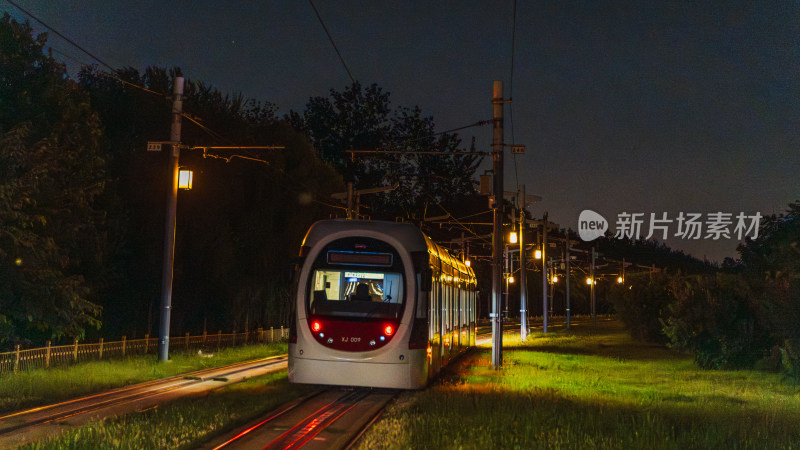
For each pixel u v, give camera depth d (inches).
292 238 1796.3
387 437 450.9
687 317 1032.2
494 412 547.5
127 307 1323.8
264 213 1718.8
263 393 666.2
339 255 658.8
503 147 1003.9
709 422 532.7
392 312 645.9
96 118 1002.1
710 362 1038.4
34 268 842.8
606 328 2770.7
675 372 986.7
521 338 1859.0
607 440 449.7
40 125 914.1
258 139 1830.7
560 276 4131.4
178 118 1023.6
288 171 1882.4
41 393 673.6
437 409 559.8
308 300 651.5
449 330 884.6
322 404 622.8
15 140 800.9
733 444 450.3
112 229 1189.7
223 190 1574.8
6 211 791.7
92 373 804.6
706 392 757.3
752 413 581.0
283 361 1166.3
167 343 995.3
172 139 1018.7
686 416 562.6
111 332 1282.0
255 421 524.4
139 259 1347.2
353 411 586.2
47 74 950.4
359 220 684.1
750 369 1010.7
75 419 531.8
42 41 939.3
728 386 810.8
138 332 1348.4
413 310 649.6
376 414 569.6
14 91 904.9
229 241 1537.9
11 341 879.1
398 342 639.1
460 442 438.0
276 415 554.3
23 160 812.0
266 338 1620.3
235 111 1812.3
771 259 969.5
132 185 1380.4
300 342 644.1
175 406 564.4
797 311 793.6
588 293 4977.9
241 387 727.1
